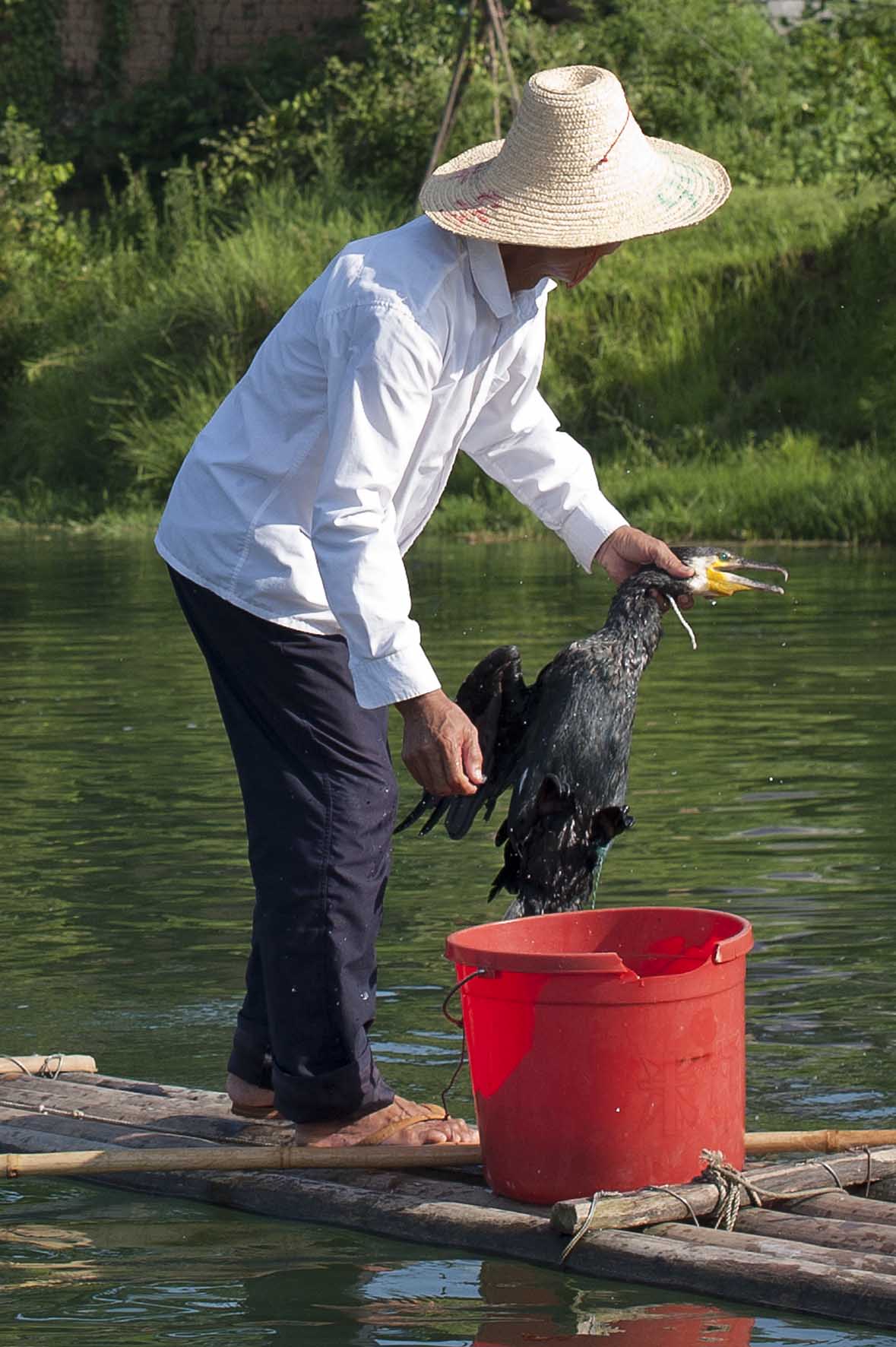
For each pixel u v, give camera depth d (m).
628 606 6.53
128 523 33.09
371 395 5.56
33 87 46.50
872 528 27.44
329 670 5.91
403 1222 5.58
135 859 10.27
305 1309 4.96
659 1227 5.39
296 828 5.90
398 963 8.27
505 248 5.79
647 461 31.67
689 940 6.01
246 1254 5.42
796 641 18.22
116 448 35.50
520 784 6.36
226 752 13.22
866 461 29.59
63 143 46.19
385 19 41.66
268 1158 5.92
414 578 24.16
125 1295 5.08
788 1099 6.51
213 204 39.66
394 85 40.72
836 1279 4.91
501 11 39.94
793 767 12.34
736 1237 5.29
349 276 5.68
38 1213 5.82
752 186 37.34
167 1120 6.48
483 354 5.80
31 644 18.81
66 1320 4.90
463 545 28.83
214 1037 7.42
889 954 8.23
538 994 5.46
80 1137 6.40
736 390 32.94
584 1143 5.48
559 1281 5.18
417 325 5.58
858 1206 5.47
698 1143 5.57
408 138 39.75
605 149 5.73
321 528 5.60
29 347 39.44
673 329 33.62
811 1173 5.68
